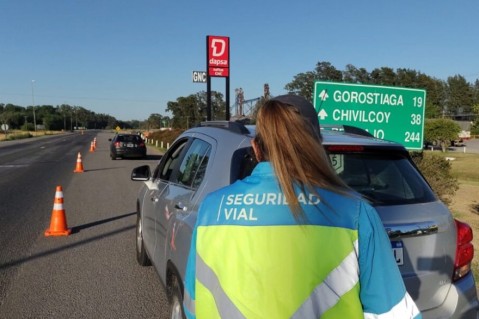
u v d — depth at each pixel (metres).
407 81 92.06
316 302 1.44
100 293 4.94
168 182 4.34
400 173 3.18
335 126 4.06
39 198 11.38
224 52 19.05
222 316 1.51
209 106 18.98
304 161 1.53
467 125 100.81
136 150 25.80
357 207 1.52
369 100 7.55
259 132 1.61
